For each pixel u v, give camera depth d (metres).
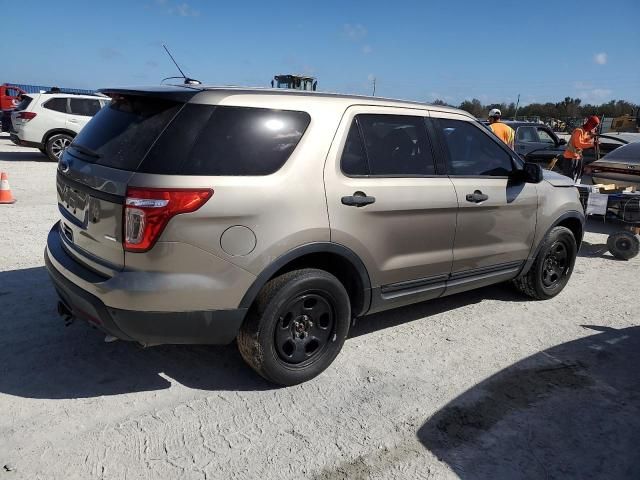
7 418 2.96
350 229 3.41
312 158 3.26
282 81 15.96
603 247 7.75
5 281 4.88
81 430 2.90
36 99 14.01
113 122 3.26
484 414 3.26
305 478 2.64
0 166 13.02
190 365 3.65
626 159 9.62
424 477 2.69
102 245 3.00
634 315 5.02
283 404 3.25
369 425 3.09
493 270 4.60
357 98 3.66
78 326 4.07
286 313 3.28
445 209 3.97
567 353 4.14
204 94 3.04
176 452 2.77
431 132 4.05
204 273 2.92
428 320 4.66
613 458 2.91
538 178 4.45
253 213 2.99
